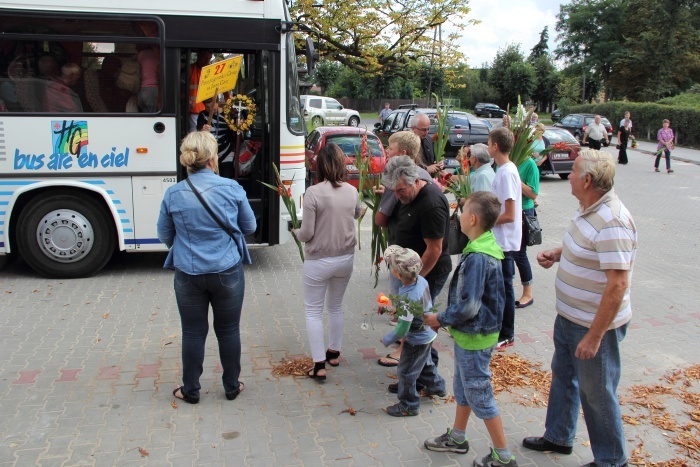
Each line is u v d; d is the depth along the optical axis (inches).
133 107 274.7
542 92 2731.3
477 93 2635.3
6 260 305.6
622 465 134.1
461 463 144.1
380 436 155.3
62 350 203.5
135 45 272.1
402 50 680.4
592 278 128.3
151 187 279.6
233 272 162.1
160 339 214.2
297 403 171.5
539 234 253.1
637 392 182.7
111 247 284.8
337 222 176.6
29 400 169.3
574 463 145.1
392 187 164.9
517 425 162.6
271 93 284.7
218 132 293.7
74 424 157.3
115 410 165.0
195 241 157.9
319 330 183.0
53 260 279.1
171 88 275.3
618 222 122.0
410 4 653.9
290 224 298.5
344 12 629.0
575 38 2456.9
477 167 223.6
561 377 143.8
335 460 144.3
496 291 134.3
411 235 170.4
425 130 222.4
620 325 129.5
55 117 267.4
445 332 229.9
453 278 138.7
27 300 252.2
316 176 179.9
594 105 1733.5
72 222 277.1
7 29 262.5
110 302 251.4
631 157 1010.1
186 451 146.4
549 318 247.4
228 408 167.8
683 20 2010.3
